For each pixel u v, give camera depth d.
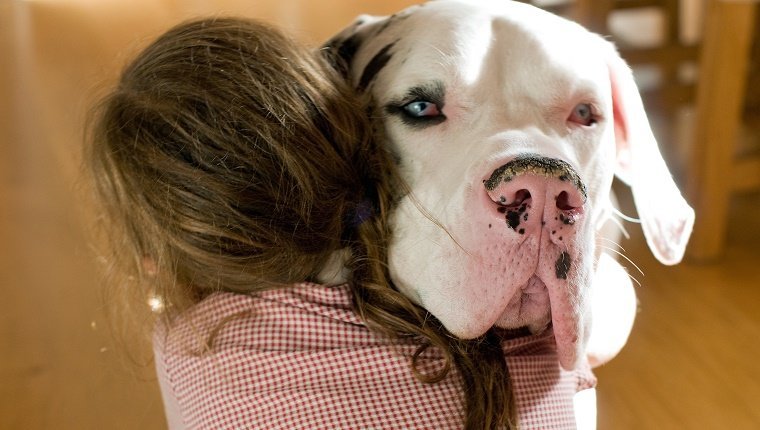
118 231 1.06
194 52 0.99
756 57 2.80
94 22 4.49
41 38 4.27
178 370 0.99
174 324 1.02
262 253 0.95
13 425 1.69
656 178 1.22
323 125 0.99
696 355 1.96
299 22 4.11
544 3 3.29
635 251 2.38
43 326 2.00
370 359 0.92
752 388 1.85
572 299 0.90
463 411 0.93
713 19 2.25
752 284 2.23
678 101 2.86
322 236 0.97
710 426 1.74
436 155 0.99
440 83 1.00
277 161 0.95
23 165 2.83
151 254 1.00
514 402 0.95
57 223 2.46
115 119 1.00
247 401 0.92
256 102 0.95
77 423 1.69
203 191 0.94
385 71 1.06
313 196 0.96
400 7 4.36
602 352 1.31
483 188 0.88
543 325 0.97
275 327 0.94
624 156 1.24
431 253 0.94
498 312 0.90
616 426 1.74
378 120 1.04
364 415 0.91
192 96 0.95
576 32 1.10
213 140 0.94
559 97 1.00
